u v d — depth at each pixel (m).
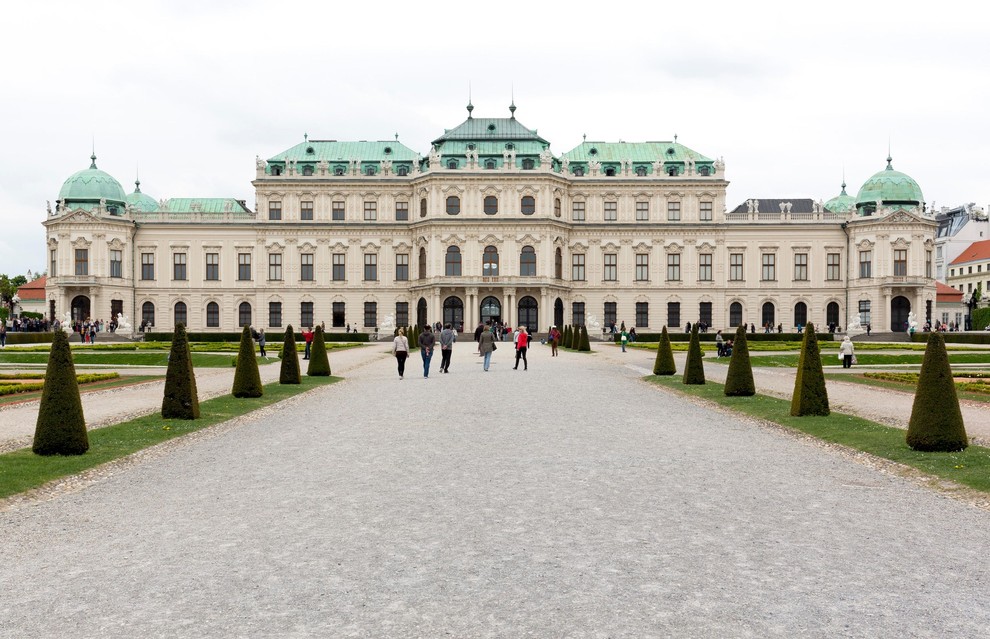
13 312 139.12
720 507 16.77
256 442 25.02
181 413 29.42
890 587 12.21
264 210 126.00
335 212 127.12
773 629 10.73
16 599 11.81
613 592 12.00
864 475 20.00
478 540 14.42
